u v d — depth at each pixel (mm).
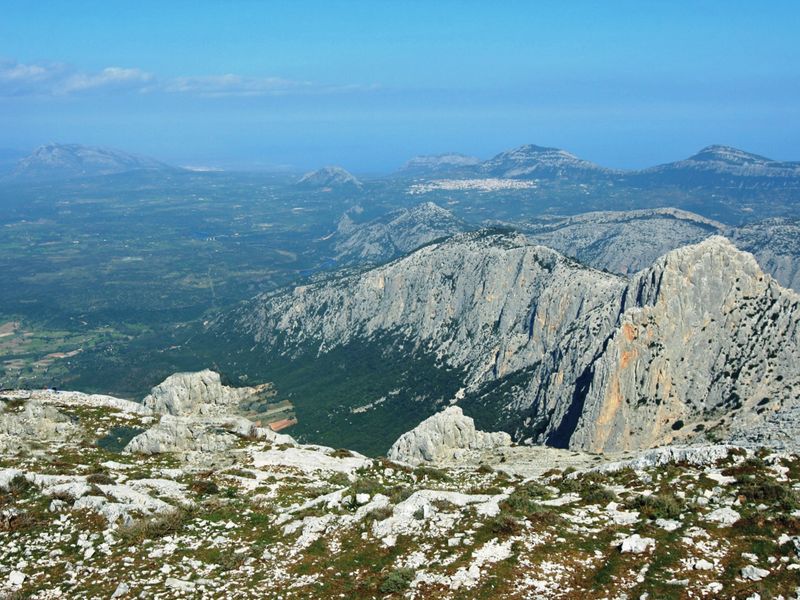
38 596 36531
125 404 87250
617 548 37469
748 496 42656
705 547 36531
